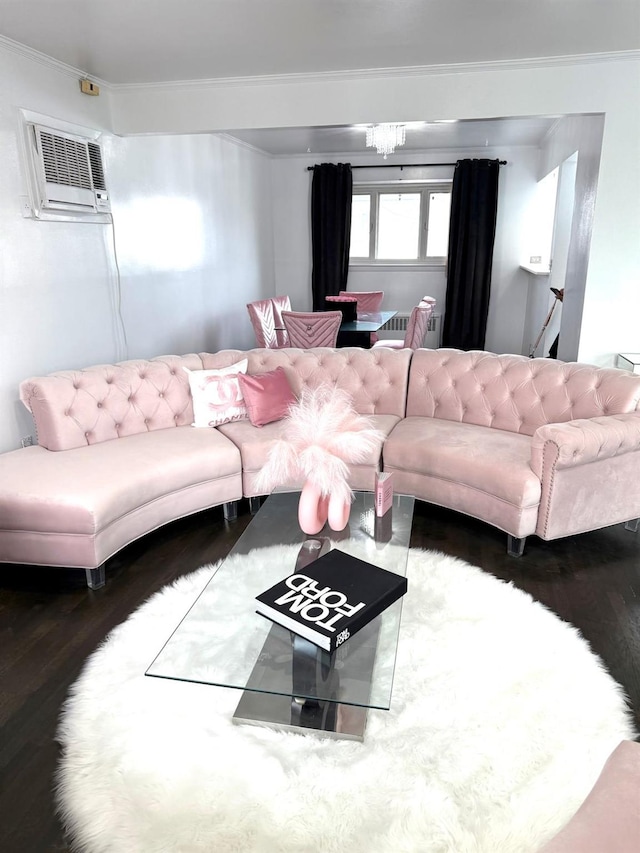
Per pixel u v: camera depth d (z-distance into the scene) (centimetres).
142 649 212
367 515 237
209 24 300
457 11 288
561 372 317
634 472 288
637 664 208
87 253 396
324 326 469
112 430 319
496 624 224
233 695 192
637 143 363
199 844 143
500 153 693
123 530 267
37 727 183
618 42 332
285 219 782
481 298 724
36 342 351
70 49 336
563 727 176
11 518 250
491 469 280
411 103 389
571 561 278
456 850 141
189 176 537
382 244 766
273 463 214
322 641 155
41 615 240
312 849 142
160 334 500
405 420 352
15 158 328
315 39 325
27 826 152
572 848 97
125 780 160
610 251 381
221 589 193
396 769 163
